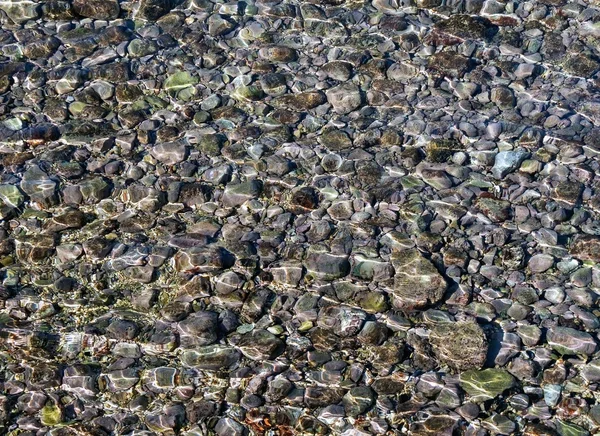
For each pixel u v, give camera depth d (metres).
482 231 3.98
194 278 3.86
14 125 4.50
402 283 3.76
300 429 3.45
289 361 3.62
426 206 4.09
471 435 3.39
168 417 3.48
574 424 3.42
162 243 4.01
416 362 3.58
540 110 4.51
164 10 5.07
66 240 4.05
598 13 4.95
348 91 4.57
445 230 3.99
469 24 4.90
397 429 3.42
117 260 3.95
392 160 4.30
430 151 4.32
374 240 3.95
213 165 4.29
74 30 4.99
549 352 3.59
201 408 3.51
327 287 3.81
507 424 3.40
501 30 4.93
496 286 3.81
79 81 4.68
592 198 4.12
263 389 3.55
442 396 3.48
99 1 5.05
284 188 4.18
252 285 3.84
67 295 3.88
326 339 3.66
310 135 4.44
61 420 3.51
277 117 4.51
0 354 3.70
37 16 5.05
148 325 3.75
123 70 4.72
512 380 3.52
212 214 4.13
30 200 4.18
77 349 3.70
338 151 4.34
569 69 4.73
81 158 4.35
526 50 4.83
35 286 3.92
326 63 4.77
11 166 4.32
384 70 4.72
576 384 3.52
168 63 4.79
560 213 4.04
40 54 4.85
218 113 4.55
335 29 4.96
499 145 4.33
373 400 3.49
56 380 3.61
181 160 4.32
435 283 3.73
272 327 3.71
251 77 4.70
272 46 4.86
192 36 4.93
